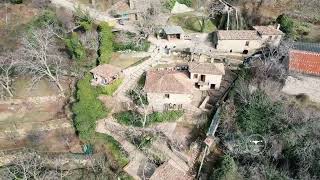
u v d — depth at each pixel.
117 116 54.69
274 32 64.31
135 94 56.78
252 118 50.16
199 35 70.88
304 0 70.25
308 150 45.06
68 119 55.16
